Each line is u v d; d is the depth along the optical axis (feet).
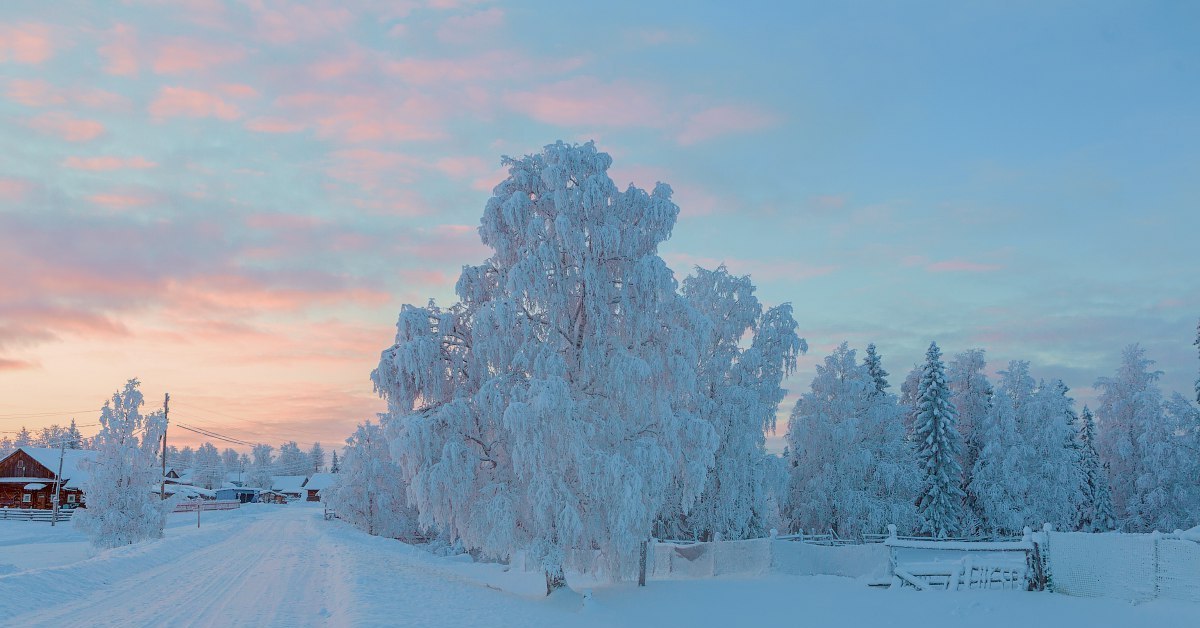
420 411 71.46
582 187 73.72
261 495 603.67
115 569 74.02
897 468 144.97
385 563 90.33
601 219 75.36
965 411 168.14
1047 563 57.47
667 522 116.88
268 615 49.21
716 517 110.93
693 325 77.00
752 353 117.91
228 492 532.32
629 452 69.82
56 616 48.29
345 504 220.84
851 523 138.51
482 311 70.23
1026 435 158.40
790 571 84.58
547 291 71.72
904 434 154.71
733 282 122.52
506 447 70.69
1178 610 46.44
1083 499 162.91
